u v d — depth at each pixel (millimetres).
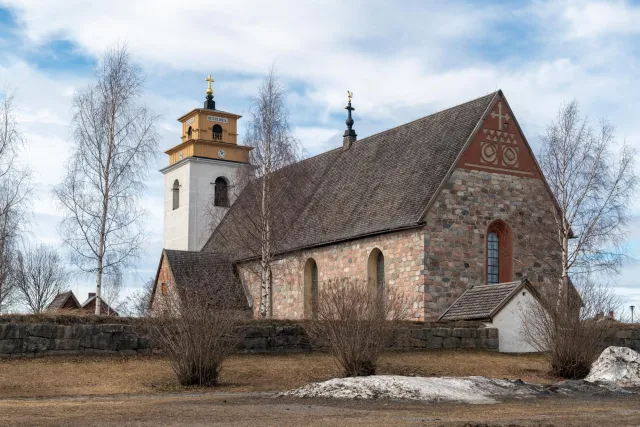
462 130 45594
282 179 49094
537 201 45531
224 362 31281
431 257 41938
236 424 17266
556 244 45594
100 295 42344
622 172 44531
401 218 43594
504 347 37250
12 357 29516
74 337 30547
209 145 68812
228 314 29438
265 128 48625
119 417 18594
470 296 40969
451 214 42844
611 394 25422
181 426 16875
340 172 55500
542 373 32250
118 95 43500
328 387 24562
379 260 45625
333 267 48500
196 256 57875
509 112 45438
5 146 45031
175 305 29188
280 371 30078
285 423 17516
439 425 17188
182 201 69062
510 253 44375
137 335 31375
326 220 51094
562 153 44875
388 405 21891
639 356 30891
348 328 29000
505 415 19859
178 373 27641
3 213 45906
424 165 46188
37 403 22234
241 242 52938
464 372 31625
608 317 34375
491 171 44406
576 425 17516
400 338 35031
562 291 35219
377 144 54031
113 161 43125
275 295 53375
